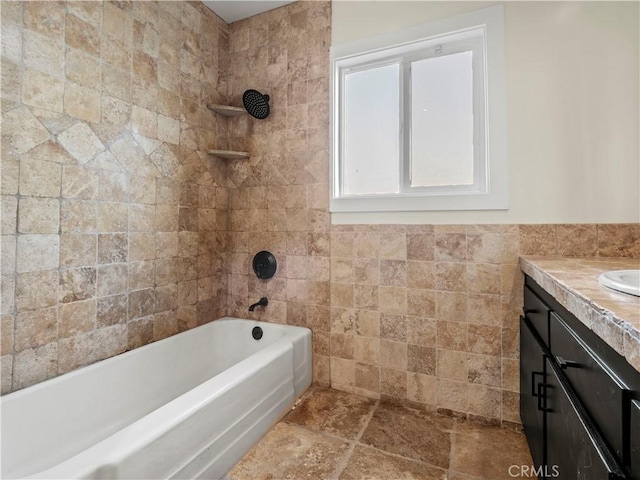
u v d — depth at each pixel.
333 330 1.95
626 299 0.65
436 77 1.80
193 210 2.02
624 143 1.37
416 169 1.85
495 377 1.57
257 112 2.08
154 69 1.76
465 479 1.22
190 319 2.01
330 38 1.96
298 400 1.82
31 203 1.26
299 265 2.04
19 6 1.21
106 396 1.46
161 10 1.80
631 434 0.50
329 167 1.95
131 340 1.66
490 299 1.58
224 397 1.27
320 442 1.45
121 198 1.60
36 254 1.28
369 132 1.98
